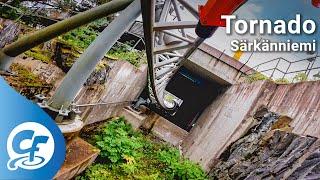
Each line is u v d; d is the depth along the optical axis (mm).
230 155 9383
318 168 5383
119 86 9586
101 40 3230
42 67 5512
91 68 3334
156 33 5148
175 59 7645
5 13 6664
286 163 6570
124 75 9383
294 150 6641
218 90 16969
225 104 13297
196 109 21625
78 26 2938
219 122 12367
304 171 5734
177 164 10000
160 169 9867
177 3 4867
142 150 10867
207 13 3080
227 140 10289
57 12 8367
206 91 19328
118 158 7852
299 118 7520
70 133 3467
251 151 8438
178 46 5535
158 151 11016
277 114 8594
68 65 5961
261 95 9883
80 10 9102
